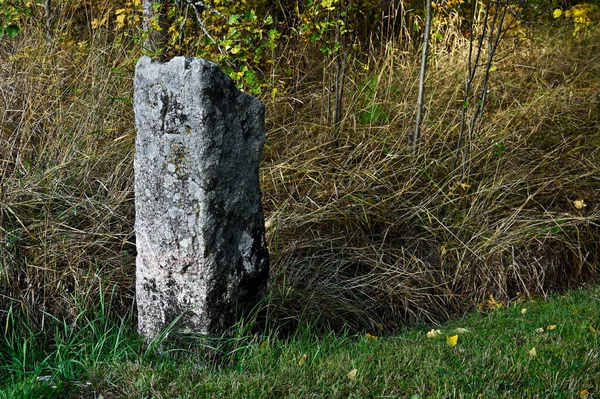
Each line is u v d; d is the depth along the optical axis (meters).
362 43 7.89
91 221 4.81
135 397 3.19
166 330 3.67
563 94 7.38
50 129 5.32
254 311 3.87
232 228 3.65
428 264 5.45
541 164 6.32
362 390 3.23
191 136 3.45
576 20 8.60
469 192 6.05
